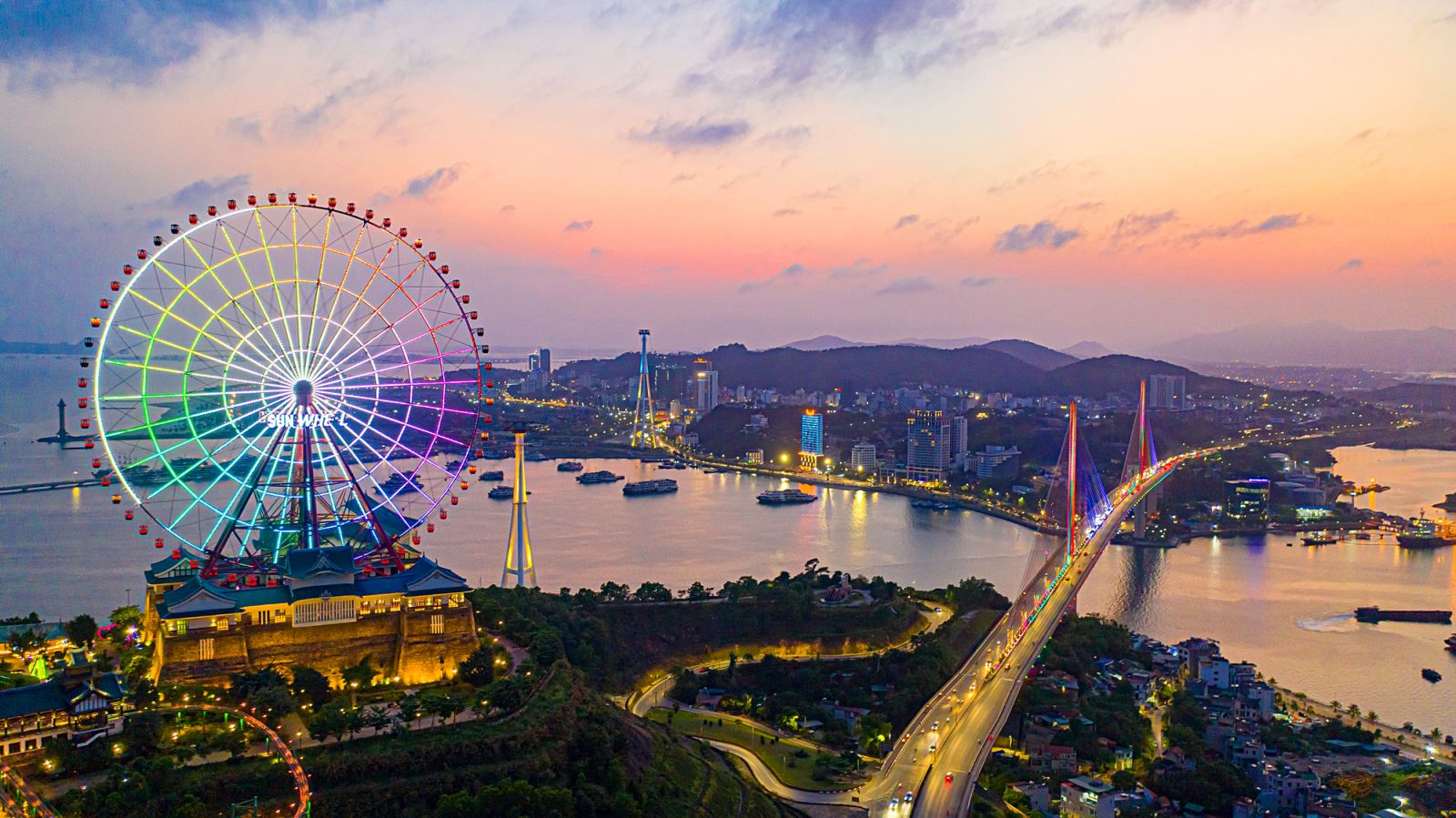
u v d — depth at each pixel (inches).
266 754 7140.8
